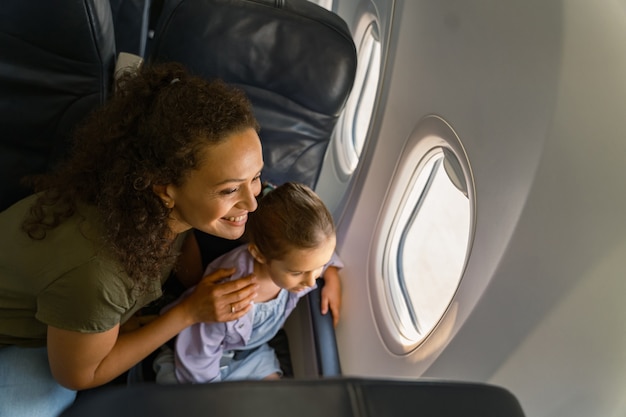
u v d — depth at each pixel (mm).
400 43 1526
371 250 1739
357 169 1937
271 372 1641
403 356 1448
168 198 1030
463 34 1188
